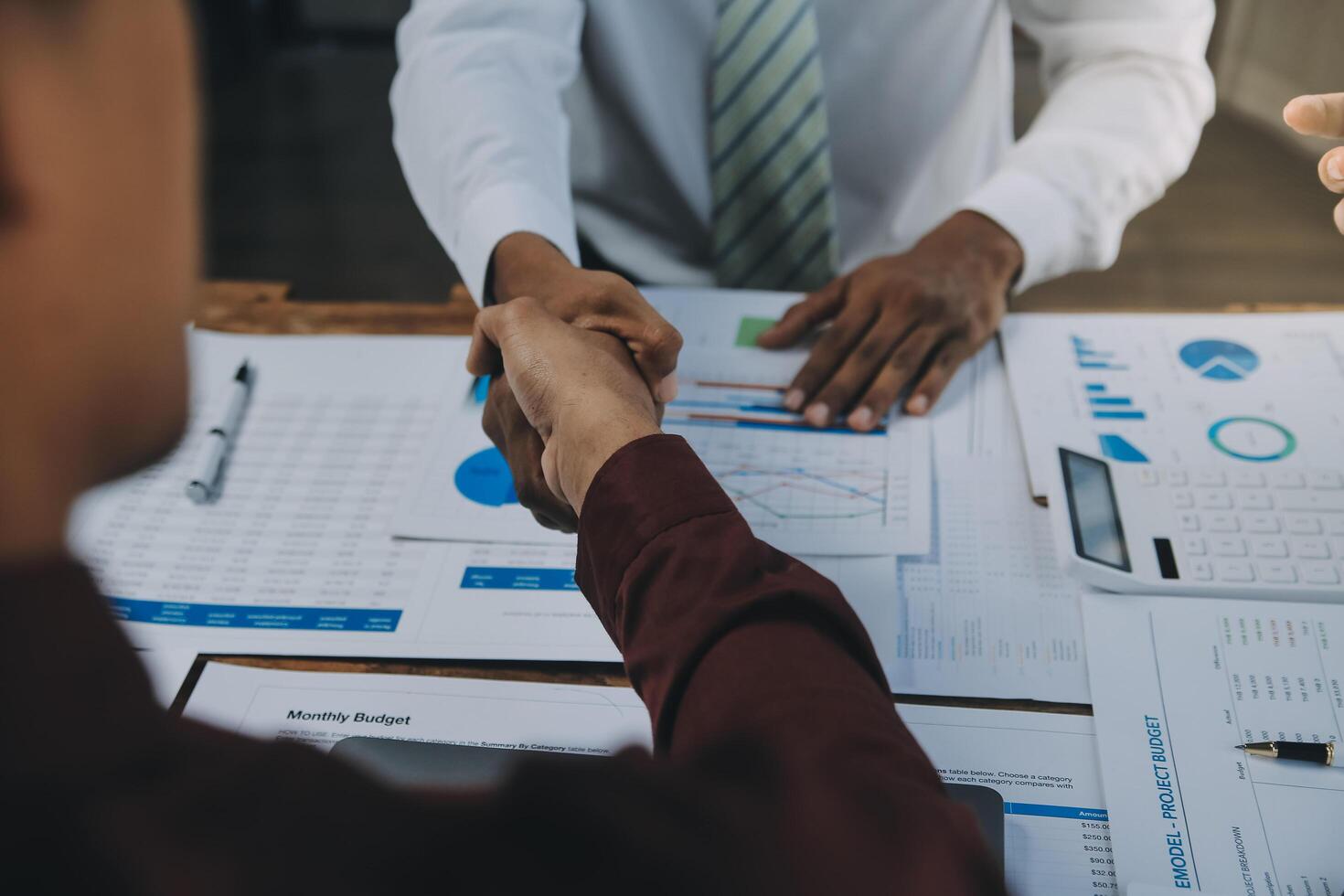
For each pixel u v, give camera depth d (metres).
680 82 1.10
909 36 1.10
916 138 1.17
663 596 0.45
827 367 0.91
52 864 0.23
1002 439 0.86
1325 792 0.60
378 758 0.62
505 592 0.75
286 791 0.26
